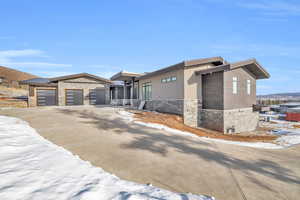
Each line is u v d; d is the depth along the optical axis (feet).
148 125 28.58
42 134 19.60
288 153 20.24
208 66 42.91
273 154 18.99
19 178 7.52
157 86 50.03
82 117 32.68
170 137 21.88
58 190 6.77
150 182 9.90
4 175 7.68
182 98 39.47
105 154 14.15
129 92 73.41
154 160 13.48
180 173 11.40
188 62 37.50
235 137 32.73
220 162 14.10
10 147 11.81
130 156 14.02
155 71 47.29
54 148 12.77
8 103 50.60
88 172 9.03
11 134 15.65
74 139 18.06
